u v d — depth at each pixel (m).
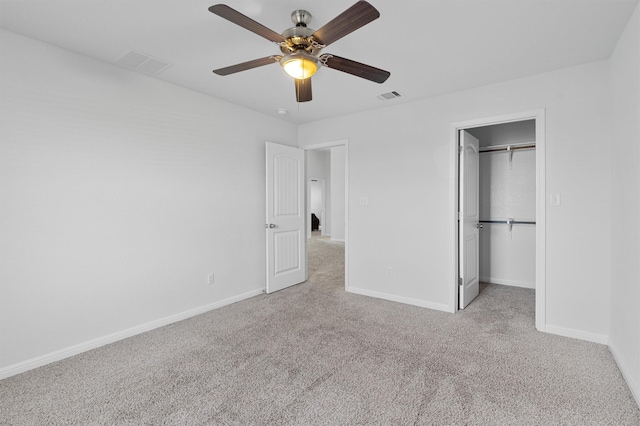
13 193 2.08
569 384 1.93
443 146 3.25
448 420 1.62
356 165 3.90
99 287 2.49
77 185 2.36
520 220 4.18
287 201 4.16
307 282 4.46
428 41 2.19
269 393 1.86
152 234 2.82
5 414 1.68
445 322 2.96
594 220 2.49
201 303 3.23
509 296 3.75
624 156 2.06
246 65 1.94
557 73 2.63
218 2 1.75
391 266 3.64
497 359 2.24
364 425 1.59
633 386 1.81
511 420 1.62
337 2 1.74
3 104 2.03
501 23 1.96
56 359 2.25
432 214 3.34
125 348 2.45
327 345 2.49
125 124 2.63
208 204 3.29
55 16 1.89
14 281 2.09
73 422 1.62
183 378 2.03
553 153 2.65
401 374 2.06
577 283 2.56
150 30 2.05
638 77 1.79
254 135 3.81
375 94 3.22
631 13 1.85
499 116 2.91
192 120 3.13
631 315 1.90
